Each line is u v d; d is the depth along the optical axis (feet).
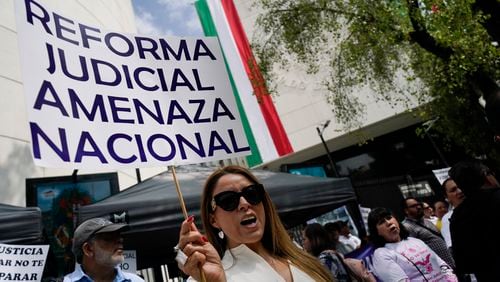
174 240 12.21
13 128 22.36
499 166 37.86
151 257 15.19
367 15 25.91
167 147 7.23
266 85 34.83
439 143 65.00
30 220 10.11
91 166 6.29
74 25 7.23
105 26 33.73
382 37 27.66
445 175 26.73
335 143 66.80
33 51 6.41
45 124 6.06
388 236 10.96
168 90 7.86
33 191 19.43
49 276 17.62
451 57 21.68
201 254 4.32
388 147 68.49
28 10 6.57
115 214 10.43
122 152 6.72
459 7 20.62
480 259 8.05
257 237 5.07
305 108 67.21
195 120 7.84
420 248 10.89
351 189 13.85
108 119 6.86
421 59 31.53
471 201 8.16
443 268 10.91
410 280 10.37
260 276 4.72
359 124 36.52
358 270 10.69
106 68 7.30
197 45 8.66
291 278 5.08
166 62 8.12
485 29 22.00
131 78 7.53
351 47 29.89
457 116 36.65
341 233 22.12
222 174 5.49
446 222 16.21
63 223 19.45
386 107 61.67
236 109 8.39
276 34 32.55
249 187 5.29
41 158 5.80
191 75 8.26
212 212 5.57
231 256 5.11
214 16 59.41
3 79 22.95
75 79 6.79
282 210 12.48
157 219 10.77
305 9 29.89
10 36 24.49
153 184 12.27
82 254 8.71
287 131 67.36
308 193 13.02
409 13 22.50
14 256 9.45
